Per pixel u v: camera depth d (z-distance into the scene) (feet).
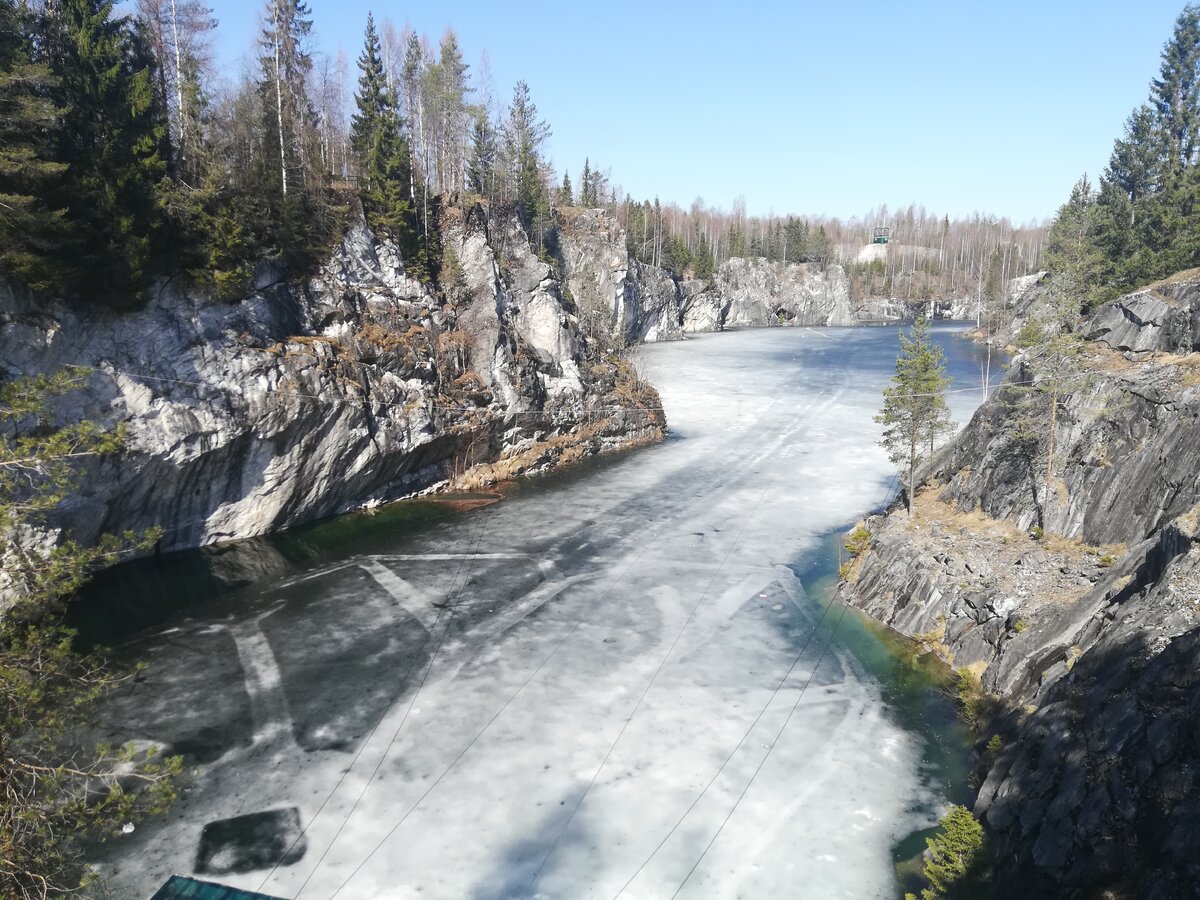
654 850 61.05
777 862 59.93
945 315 575.79
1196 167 189.67
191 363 113.70
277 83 149.28
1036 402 109.91
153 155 113.19
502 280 185.37
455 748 73.72
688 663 89.97
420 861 59.67
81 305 103.19
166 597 104.78
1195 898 39.73
